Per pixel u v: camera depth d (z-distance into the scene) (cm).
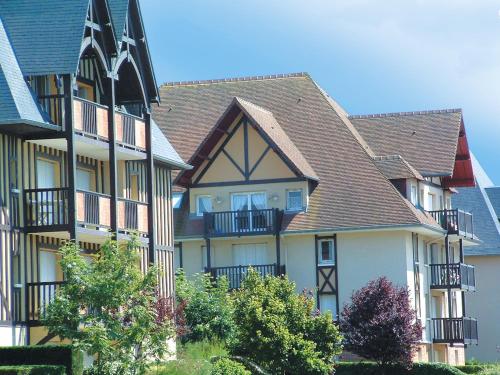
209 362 8412
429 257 13262
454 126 13700
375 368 10875
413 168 13262
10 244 7906
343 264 12338
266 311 9162
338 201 12425
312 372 8962
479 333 15912
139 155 9125
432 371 10869
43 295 8025
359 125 13925
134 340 7319
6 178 7900
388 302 10838
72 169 8081
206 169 12600
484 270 15938
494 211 16400
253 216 12331
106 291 7269
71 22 8162
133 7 8931
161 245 10050
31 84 8069
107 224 8556
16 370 6581
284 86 13575
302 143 12950
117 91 9162
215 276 12338
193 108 13425
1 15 8206
